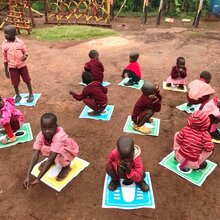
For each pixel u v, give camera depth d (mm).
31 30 11016
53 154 3229
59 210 3213
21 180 3646
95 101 4910
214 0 13203
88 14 13047
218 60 7918
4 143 4312
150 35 10695
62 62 7770
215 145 4312
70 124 4855
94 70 5727
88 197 3379
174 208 3234
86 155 4094
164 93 5953
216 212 3191
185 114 5164
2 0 13742
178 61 5816
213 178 3676
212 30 11602
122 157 2961
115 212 3186
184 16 14430
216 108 4059
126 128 4719
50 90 6102
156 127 4750
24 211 3209
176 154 3668
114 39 10102
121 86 6277
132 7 15688
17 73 5324
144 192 3424
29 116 5090
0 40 9938
